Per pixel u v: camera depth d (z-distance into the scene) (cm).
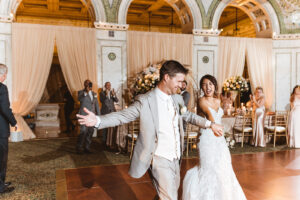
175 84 209
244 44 986
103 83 850
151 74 703
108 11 847
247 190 372
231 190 274
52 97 1409
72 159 547
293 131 656
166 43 905
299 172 455
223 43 967
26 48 763
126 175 445
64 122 1107
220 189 271
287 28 1012
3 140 352
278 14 1005
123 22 863
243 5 1077
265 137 677
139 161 207
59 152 607
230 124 686
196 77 945
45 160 538
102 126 198
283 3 999
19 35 757
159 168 212
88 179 425
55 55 1360
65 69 806
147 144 206
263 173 449
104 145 687
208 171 277
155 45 893
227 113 722
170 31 1593
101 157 565
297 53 1011
